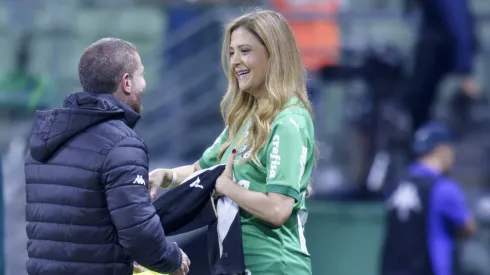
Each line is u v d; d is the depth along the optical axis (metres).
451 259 26.42
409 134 31.23
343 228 29.77
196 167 15.18
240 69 13.91
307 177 13.92
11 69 35.53
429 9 31.05
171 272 13.72
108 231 13.30
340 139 31.42
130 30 36.41
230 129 14.46
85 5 36.94
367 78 31.38
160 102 33.53
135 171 13.18
